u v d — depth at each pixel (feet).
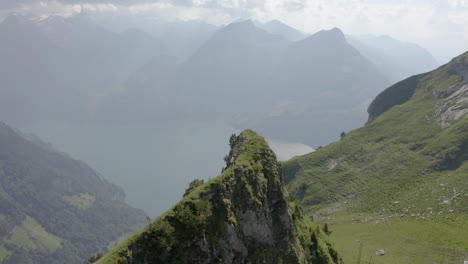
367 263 347.77
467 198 501.56
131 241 149.79
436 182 583.99
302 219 244.83
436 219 472.85
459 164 613.93
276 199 200.34
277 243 191.11
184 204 164.66
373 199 602.85
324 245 247.70
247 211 180.45
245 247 174.50
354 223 513.04
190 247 158.10
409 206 538.06
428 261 356.38
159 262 150.71
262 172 199.93
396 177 647.56
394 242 408.26
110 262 142.00
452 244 391.45
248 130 240.12
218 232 165.89
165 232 154.20
